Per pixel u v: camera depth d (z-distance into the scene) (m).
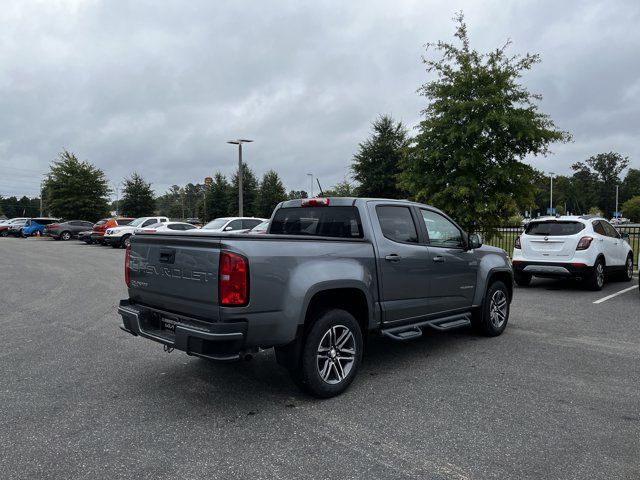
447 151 12.84
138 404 4.29
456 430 3.75
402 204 5.56
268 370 5.26
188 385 4.78
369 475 3.09
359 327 4.71
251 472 3.13
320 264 4.40
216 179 46.66
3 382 4.85
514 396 4.46
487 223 12.95
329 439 3.60
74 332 7.00
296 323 4.15
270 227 5.99
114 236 26.38
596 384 4.78
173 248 4.33
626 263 12.50
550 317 8.06
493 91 12.37
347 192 35.84
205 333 3.79
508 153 12.82
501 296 6.89
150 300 4.67
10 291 11.00
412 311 5.41
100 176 43.28
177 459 3.30
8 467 3.19
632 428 3.78
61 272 14.84
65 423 3.88
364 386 4.75
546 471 3.14
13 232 43.56
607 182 119.69
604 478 3.06
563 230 10.82
